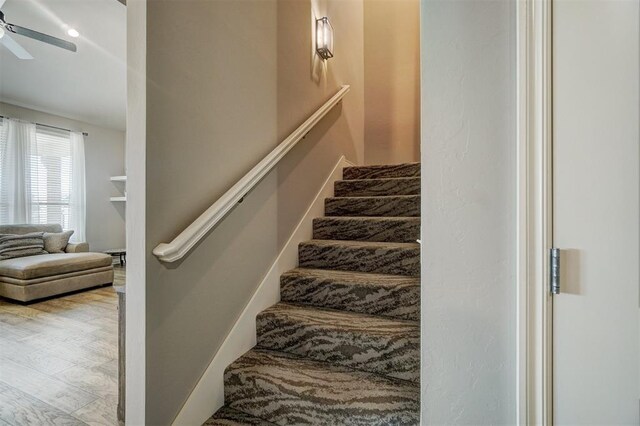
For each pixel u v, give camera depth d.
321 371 1.39
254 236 1.66
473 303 0.76
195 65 1.28
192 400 1.24
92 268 4.20
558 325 0.68
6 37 2.87
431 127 0.79
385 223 2.17
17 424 1.49
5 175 4.82
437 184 0.79
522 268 0.70
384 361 1.37
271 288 1.79
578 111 0.66
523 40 0.70
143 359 1.06
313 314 1.64
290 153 2.05
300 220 2.18
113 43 3.65
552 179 0.68
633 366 0.63
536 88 0.69
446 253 0.78
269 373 1.37
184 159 1.22
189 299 1.24
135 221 1.08
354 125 3.38
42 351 2.29
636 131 0.63
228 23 1.47
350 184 2.73
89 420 1.52
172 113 1.17
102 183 6.18
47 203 5.35
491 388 0.74
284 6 1.97
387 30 3.71
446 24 0.79
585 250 0.66
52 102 5.01
